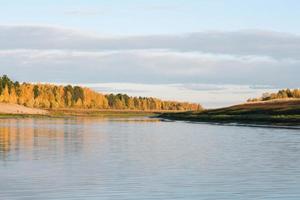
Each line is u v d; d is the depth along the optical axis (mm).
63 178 25016
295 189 22188
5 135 63062
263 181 24359
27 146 44500
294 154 37906
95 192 21453
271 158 34875
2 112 198375
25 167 28984
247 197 20484
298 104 153875
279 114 131500
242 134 68125
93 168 28969
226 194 21109
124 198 20297
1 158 33875
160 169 28766
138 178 25266
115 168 29062
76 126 99125
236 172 27578
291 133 69625
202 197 20516
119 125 109000
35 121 134250
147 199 20141
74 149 41938
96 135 65688
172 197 20516
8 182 23672
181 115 195125
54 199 20016
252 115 136375
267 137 60406
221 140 55531
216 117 137625
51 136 61688
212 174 26750
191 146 46656
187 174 26750
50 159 33500
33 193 21109
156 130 83250
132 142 52094
